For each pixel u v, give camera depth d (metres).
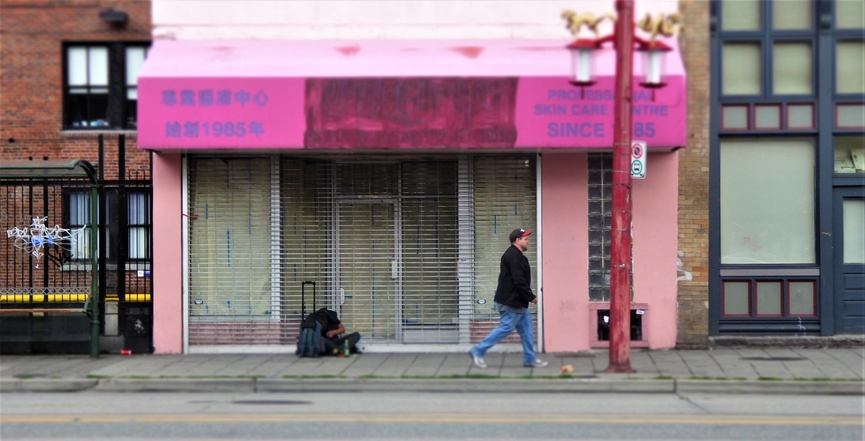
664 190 12.87
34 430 8.09
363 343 13.22
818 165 13.09
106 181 13.27
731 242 13.24
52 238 13.27
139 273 13.34
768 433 7.86
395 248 13.33
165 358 12.74
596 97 11.92
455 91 12.00
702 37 12.98
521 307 11.39
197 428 8.15
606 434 7.84
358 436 7.77
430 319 13.23
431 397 10.16
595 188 12.97
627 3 10.78
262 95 12.11
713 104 13.13
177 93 12.16
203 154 13.15
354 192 13.42
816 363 11.51
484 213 13.12
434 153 12.98
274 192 13.21
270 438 7.68
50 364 12.18
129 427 8.21
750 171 13.23
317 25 13.02
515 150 12.62
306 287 13.39
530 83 11.92
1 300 13.23
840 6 13.18
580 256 12.91
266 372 11.29
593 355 12.59
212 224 13.32
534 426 8.22
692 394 10.24
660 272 12.88
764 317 13.11
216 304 13.32
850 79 13.18
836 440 7.59
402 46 12.81
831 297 13.05
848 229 13.20
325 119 12.07
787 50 13.22
